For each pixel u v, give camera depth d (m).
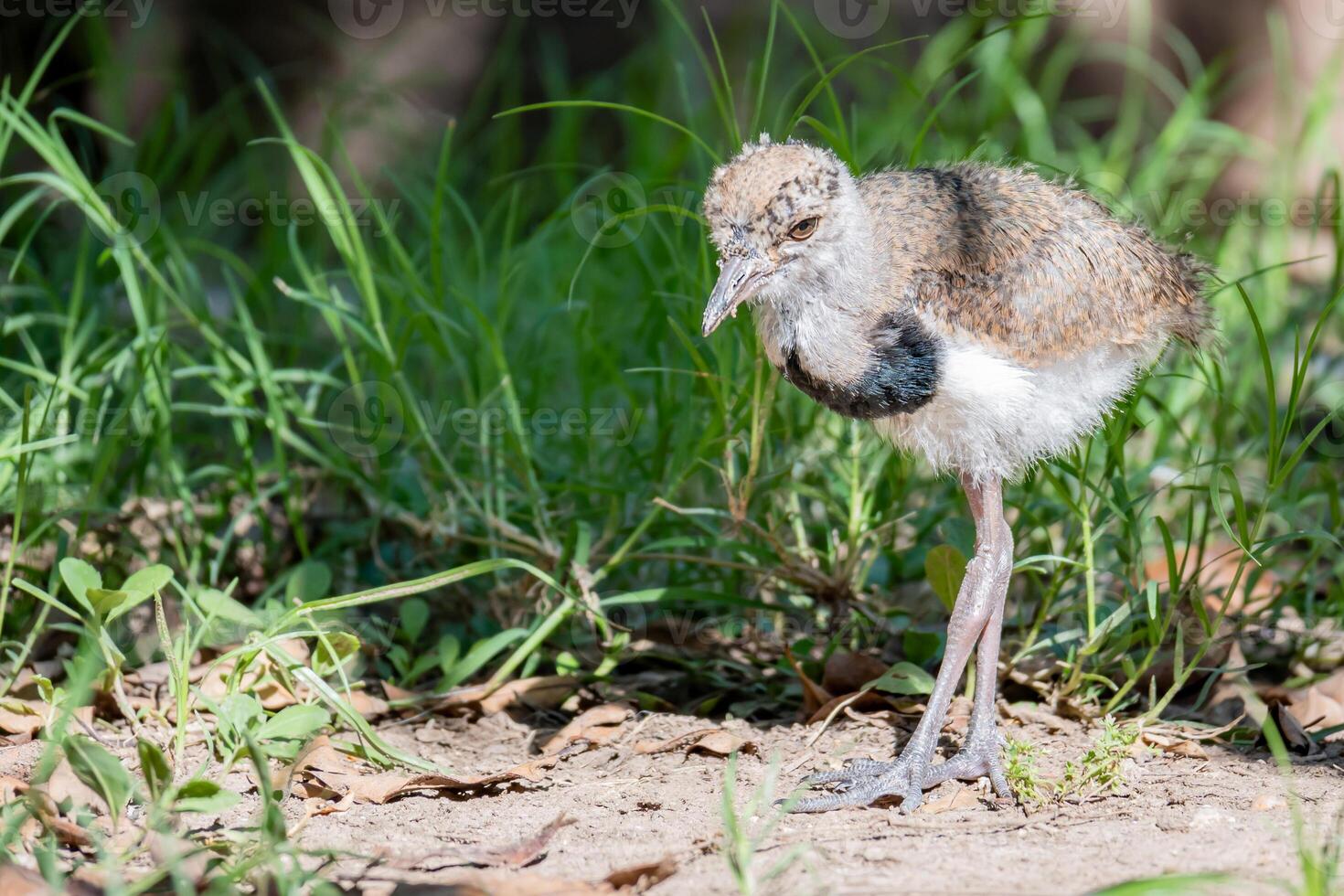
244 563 11.01
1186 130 15.27
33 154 16.55
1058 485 8.96
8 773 7.71
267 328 14.41
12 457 9.42
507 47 19.59
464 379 11.34
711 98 18.02
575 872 6.55
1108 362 8.33
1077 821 7.20
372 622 10.51
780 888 6.27
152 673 9.45
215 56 19.66
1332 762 8.12
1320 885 5.78
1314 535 8.63
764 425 9.38
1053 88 17.80
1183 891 6.07
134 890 5.98
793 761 8.27
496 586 10.38
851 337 7.95
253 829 6.77
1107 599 10.43
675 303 10.92
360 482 11.11
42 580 10.16
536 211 17.95
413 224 17.16
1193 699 9.36
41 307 13.53
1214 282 9.63
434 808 7.61
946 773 7.91
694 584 10.45
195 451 12.93
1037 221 8.20
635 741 8.72
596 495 11.39
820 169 7.87
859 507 10.05
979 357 7.89
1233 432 12.19
